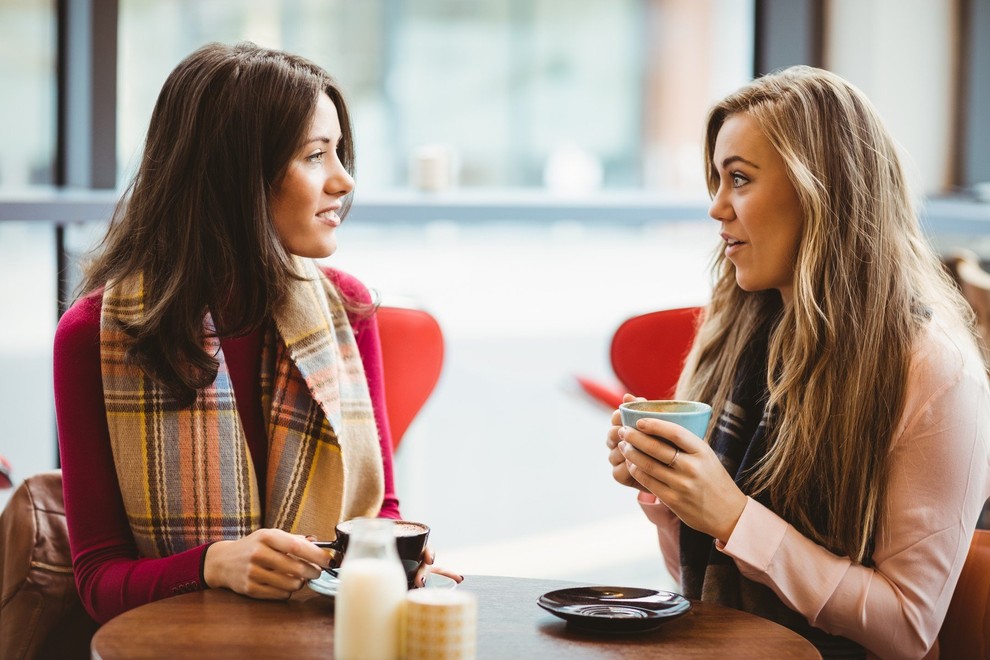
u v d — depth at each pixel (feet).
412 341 5.98
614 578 9.74
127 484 4.73
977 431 4.33
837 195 4.48
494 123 33.19
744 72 11.25
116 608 4.35
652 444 4.03
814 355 4.52
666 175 33.09
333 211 4.92
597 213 10.11
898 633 4.17
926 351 4.39
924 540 4.22
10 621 4.80
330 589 3.90
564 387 8.88
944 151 11.60
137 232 4.87
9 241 8.57
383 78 31.55
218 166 4.73
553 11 33.24
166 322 4.73
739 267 4.69
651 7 32.81
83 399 4.78
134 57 17.80
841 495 4.39
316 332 5.12
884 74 11.11
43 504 4.89
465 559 10.37
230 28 23.31
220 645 3.47
